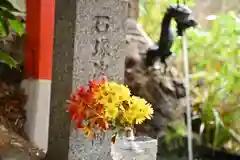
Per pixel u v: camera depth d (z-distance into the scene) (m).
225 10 3.87
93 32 1.77
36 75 2.53
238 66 3.22
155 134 2.87
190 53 3.34
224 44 3.30
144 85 2.81
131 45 2.92
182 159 3.01
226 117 3.17
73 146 1.78
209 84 3.24
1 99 2.53
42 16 2.50
